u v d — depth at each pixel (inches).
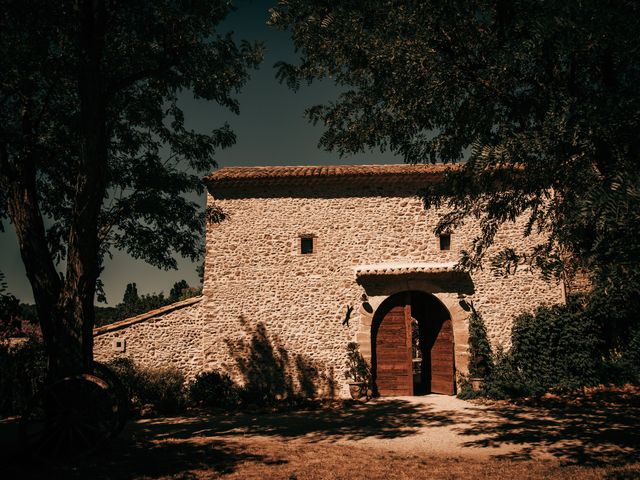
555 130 184.1
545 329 494.6
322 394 504.7
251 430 343.6
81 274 270.5
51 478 212.4
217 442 293.4
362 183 542.6
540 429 326.0
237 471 229.1
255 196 547.5
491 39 228.5
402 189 543.5
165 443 285.7
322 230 537.6
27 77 277.0
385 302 529.0
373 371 514.9
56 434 249.3
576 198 196.5
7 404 435.5
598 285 179.3
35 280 276.5
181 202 370.0
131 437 303.7
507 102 239.9
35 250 279.3
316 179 538.0
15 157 284.5
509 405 430.3
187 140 375.6
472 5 231.0
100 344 504.7
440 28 236.7
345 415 408.5
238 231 540.1
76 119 322.3
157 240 377.4
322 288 525.7
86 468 227.6
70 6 281.3
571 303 509.7
